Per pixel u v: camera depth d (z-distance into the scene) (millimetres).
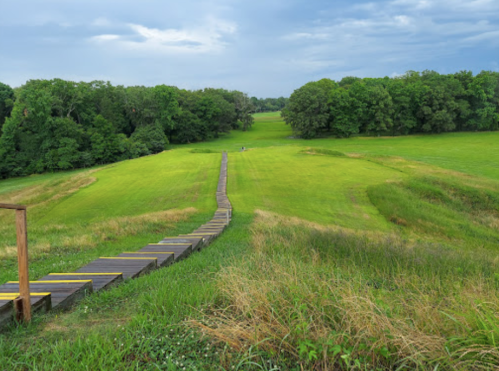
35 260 8172
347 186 31000
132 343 2877
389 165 40438
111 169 45125
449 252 9727
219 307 3668
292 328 2936
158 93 83312
